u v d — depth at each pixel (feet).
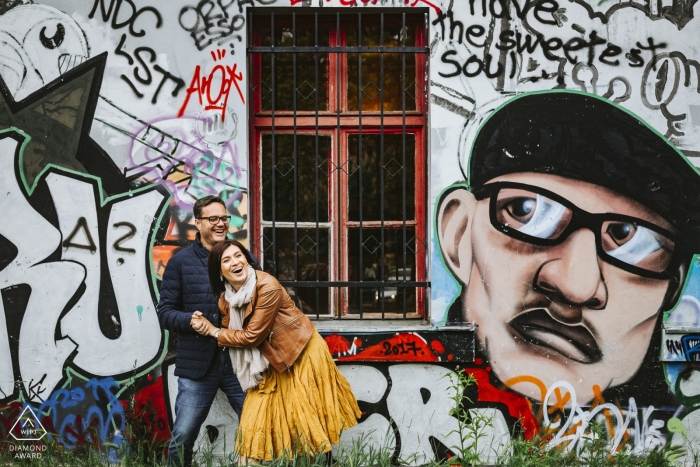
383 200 14.66
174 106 14.05
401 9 14.25
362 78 14.73
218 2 14.03
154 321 14.16
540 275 14.12
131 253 14.12
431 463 13.17
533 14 14.05
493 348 14.15
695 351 14.06
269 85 14.67
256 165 14.71
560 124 14.07
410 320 14.79
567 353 14.16
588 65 14.06
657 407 14.17
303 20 14.67
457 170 14.08
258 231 14.78
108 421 14.23
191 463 13.15
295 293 14.79
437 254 14.14
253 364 11.84
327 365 12.29
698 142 14.07
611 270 14.10
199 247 12.62
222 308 12.05
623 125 14.07
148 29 14.03
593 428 13.38
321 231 14.88
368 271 14.87
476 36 14.06
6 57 14.06
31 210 14.14
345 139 14.75
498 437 14.21
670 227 14.08
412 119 14.66
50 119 14.08
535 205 14.10
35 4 14.02
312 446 11.89
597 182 14.08
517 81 14.07
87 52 14.03
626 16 14.03
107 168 14.08
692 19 14.03
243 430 11.91
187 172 14.08
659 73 14.06
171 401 14.19
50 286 14.14
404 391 14.12
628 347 14.14
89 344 14.17
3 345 14.19
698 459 14.05
